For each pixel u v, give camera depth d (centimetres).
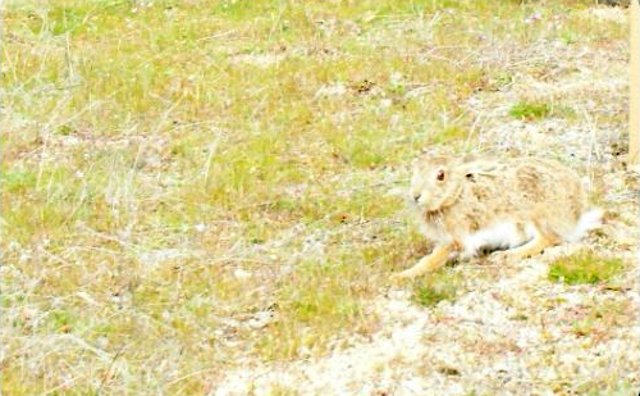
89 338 1195
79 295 1272
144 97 1961
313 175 1650
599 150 1670
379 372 1123
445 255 1319
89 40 2344
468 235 1328
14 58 2148
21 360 1150
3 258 1373
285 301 1252
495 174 1336
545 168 1358
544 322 1187
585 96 1914
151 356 1157
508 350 1145
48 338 1172
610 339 1149
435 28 2331
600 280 1259
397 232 1434
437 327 1192
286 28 2397
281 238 1437
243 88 2009
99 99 1950
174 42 2319
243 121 1856
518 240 1349
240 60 2198
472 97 1950
